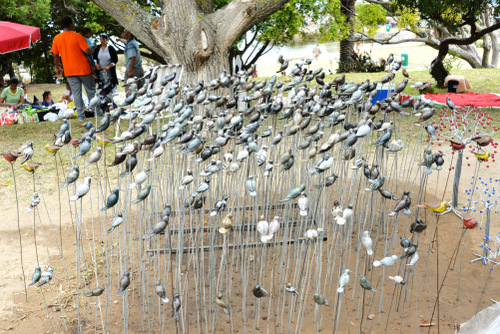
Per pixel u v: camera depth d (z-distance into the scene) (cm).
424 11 1057
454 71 1670
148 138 310
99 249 442
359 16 1803
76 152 728
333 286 372
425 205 275
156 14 1540
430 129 344
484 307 342
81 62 966
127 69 1004
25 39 1298
